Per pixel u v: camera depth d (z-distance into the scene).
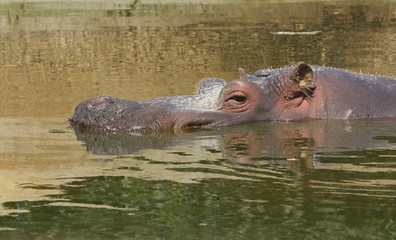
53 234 12.49
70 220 13.23
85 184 15.74
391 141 19.66
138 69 37.97
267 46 48.97
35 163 17.83
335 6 89.38
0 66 40.84
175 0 97.31
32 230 12.73
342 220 12.85
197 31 61.72
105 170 16.97
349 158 17.66
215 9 87.38
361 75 24.03
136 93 28.67
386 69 34.47
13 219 13.39
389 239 11.88
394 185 15.04
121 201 14.36
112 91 29.45
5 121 23.62
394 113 23.11
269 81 23.22
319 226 12.56
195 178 15.99
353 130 21.23
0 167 17.45
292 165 17.00
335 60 39.50
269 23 68.75
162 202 14.19
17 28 67.75
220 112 22.58
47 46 52.56
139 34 60.16
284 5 92.19
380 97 23.25
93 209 13.86
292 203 13.91
